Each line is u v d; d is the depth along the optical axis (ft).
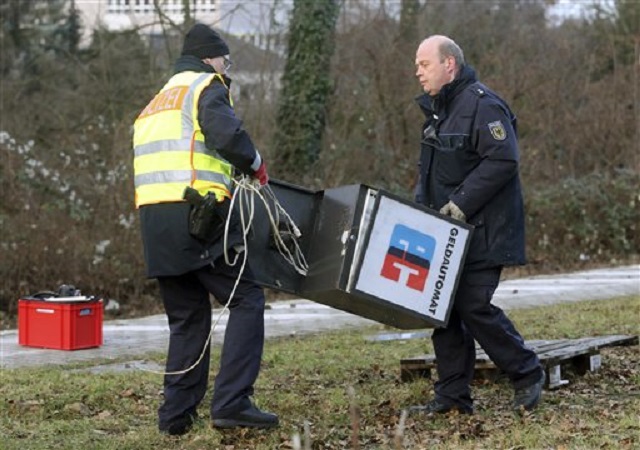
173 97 22.22
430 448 20.88
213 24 86.79
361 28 91.81
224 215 22.04
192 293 23.03
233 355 22.33
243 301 22.56
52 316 39.96
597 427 22.39
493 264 23.71
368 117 86.79
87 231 60.23
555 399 26.22
